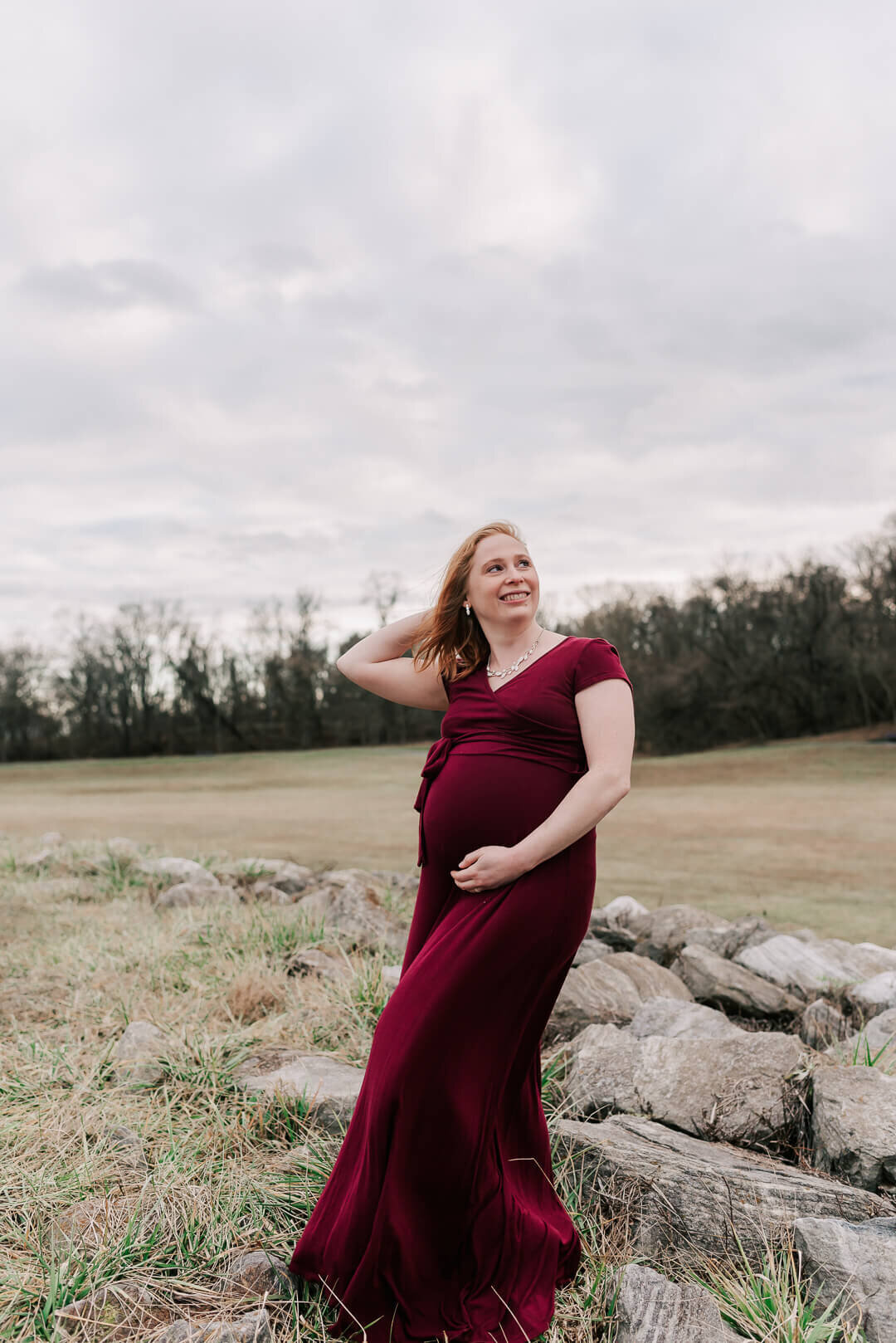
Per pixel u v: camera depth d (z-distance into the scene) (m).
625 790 1.88
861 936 5.25
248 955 4.19
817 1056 2.85
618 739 1.90
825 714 49.25
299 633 63.00
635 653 50.84
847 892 6.75
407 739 62.34
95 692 63.97
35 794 26.50
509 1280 1.85
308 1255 1.88
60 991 3.88
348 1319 1.76
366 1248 1.79
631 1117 2.51
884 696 48.03
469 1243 1.85
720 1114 2.50
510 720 2.00
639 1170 2.17
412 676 2.29
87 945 4.61
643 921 5.13
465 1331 1.77
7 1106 2.69
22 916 5.41
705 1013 3.21
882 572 46.88
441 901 2.07
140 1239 1.99
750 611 49.53
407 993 1.87
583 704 1.96
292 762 40.69
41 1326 1.72
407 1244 1.79
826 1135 2.31
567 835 1.85
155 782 31.05
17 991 3.88
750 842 10.30
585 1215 2.16
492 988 1.84
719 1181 2.10
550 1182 2.03
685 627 51.44
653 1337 1.65
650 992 3.75
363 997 3.53
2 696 62.88
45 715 64.69
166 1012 3.51
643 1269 1.84
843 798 17.77
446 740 2.12
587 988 3.57
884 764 26.48
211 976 3.96
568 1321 1.83
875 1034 3.04
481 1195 1.86
